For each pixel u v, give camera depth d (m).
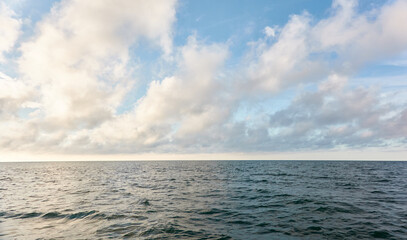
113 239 8.72
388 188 22.38
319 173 44.22
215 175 41.22
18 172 56.47
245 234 9.35
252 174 42.66
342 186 24.02
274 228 10.13
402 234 9.34
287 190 21.25
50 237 9.02
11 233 9.55
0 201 16.80
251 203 15.43
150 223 10.84
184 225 10.52
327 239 8.80
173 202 15.98
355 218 11.62
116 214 12.62
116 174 46.72
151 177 38.38
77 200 17.00
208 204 15.25
